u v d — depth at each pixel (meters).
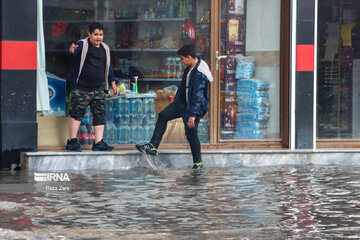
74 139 24.58
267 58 27.56
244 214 15.70
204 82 23.41
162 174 22.44
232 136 27.34
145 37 27.06
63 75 26.14
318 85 27.92
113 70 26.92
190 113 23.34
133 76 26.94
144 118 26.44
